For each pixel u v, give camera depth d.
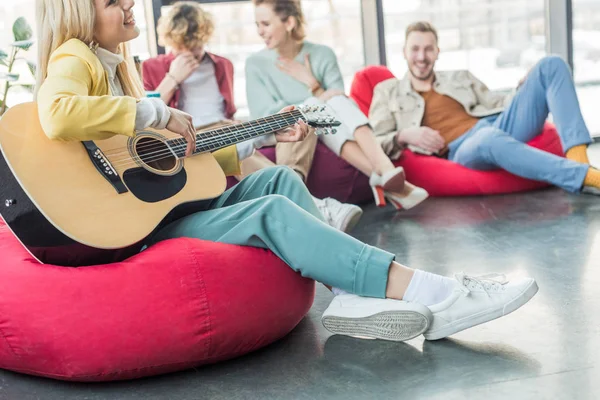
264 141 2.22
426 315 1.89
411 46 4.18
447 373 1.77
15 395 1.85
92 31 1.96
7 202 1.74
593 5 5.19
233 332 1.88
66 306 1.78
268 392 1.76
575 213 3.33
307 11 4.93
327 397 1.71
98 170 1.83
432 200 3.98
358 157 3.81
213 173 2.05
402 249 3.01
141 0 4.57
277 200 1.92
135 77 2.23
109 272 1.79
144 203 1.86
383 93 4.22
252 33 4.77
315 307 2.36
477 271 2.60
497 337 1.97
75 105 1.74
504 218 3.38
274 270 1.93
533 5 5.15
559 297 2.24
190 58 3.98
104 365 1.81
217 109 4.09
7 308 1.82
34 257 1.84
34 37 4.25
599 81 5.28
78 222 1.75
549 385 1.67
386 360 1.88
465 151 3.92
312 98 3.93
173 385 1.85
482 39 5.14
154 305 1.79
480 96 4.25
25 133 1.78
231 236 1.93
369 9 4.98
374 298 1.95
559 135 3.79
